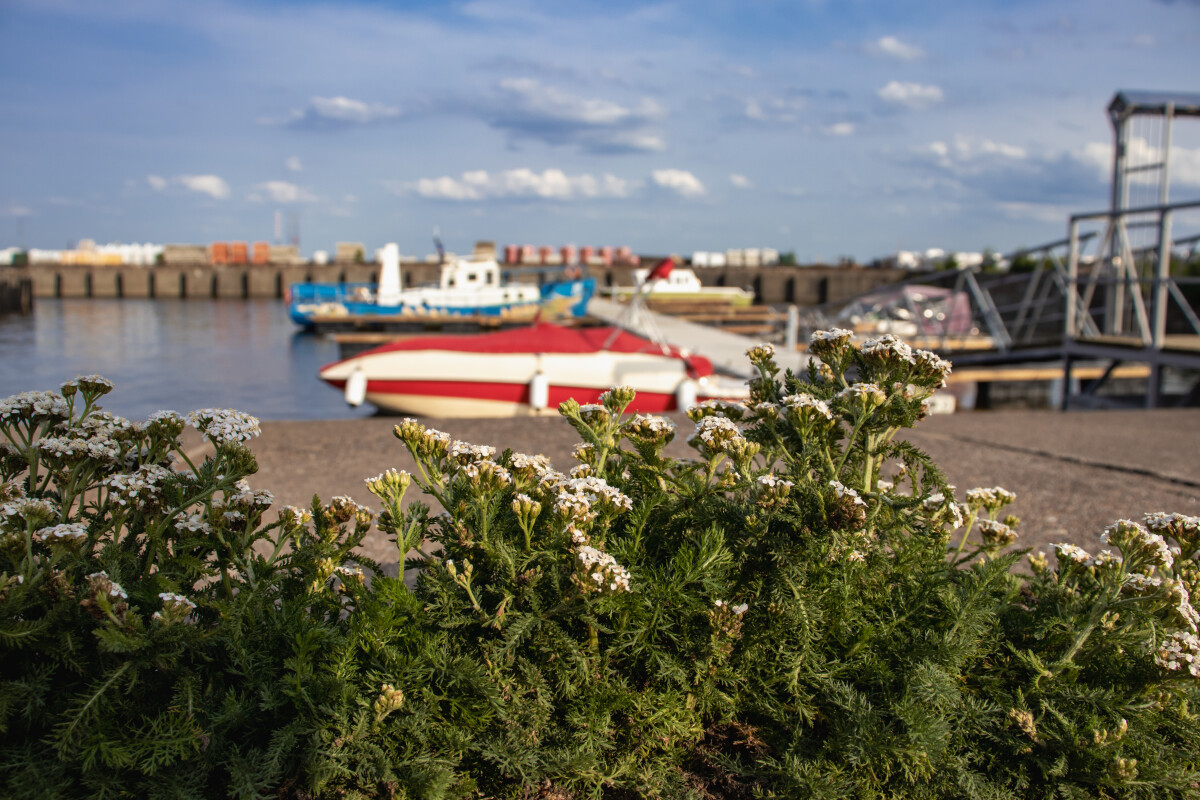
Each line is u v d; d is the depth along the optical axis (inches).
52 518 64.9
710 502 78.8
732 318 1695.4
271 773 59.7
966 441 281.4
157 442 75.9
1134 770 66.2
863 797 65.8
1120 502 196.7
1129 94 853.8
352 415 795.4
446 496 76.4
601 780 66.2
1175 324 1424.7
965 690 76.5
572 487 72.8
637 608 69.7
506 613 69.0
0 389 922.1
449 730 64.8
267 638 68.4
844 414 79.8
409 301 1692.9
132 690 61.6
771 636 72.5
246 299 3417.8
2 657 60.4
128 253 4466.0
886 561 79.0
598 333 539.2
